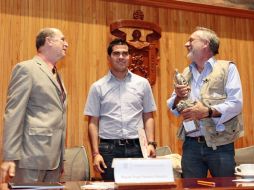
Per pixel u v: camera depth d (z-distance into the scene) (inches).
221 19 173.5
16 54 138.9
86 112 110.5
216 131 94.2
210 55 101.3
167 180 56.6
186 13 167.6
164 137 156.6
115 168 56.7
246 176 71.5
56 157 91.7
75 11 149.5
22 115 87.5
